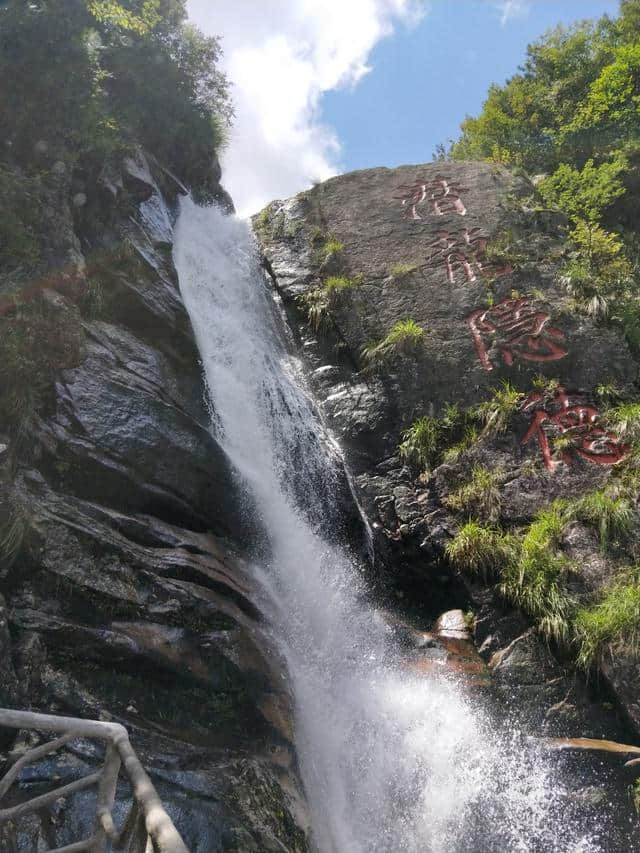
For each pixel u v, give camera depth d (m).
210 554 8.67
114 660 6.65
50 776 5.35
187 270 14.05
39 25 9.22
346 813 7.39
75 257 9.59
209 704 7.06
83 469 8.17
